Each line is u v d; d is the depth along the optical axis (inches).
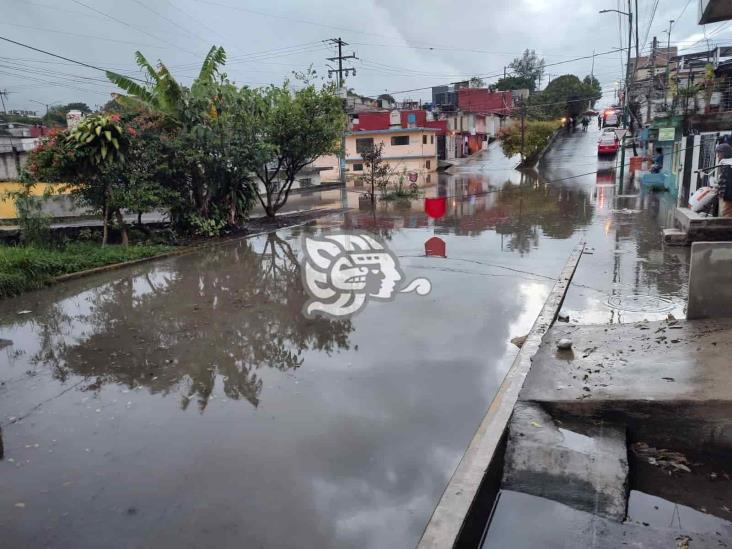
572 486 120.4
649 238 428.1
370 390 176.2
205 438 150.3
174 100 483.2
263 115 585.9
